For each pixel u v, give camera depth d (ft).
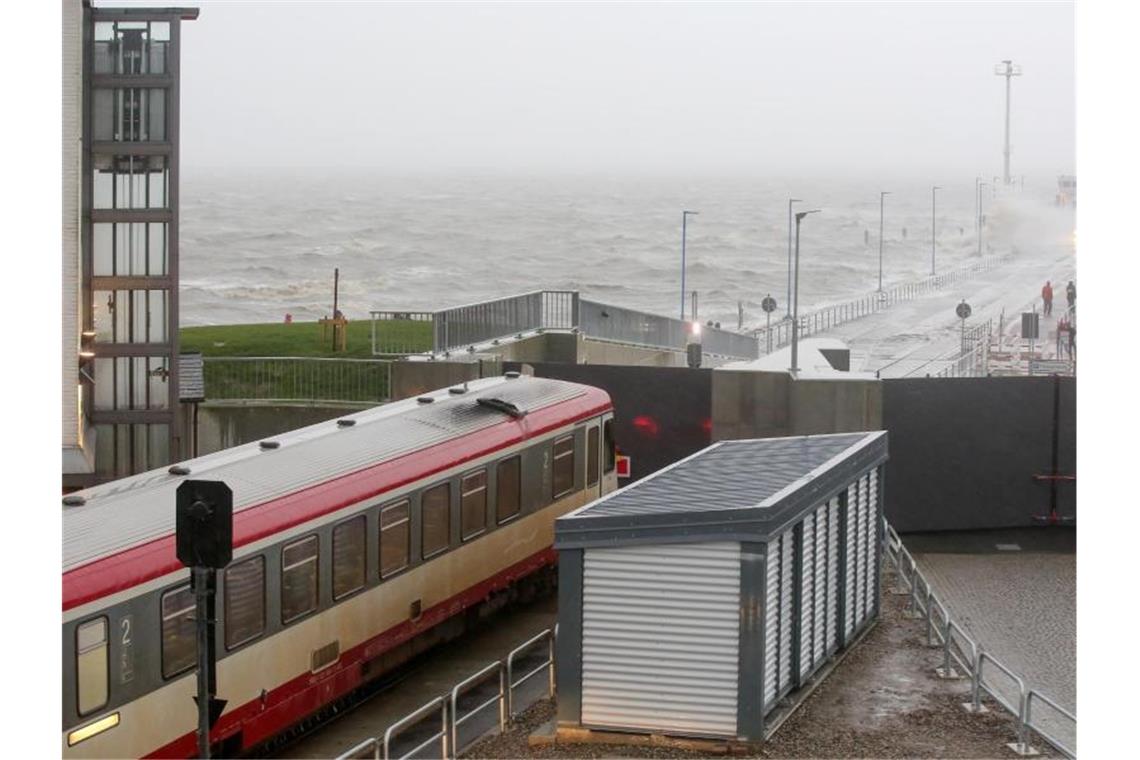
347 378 123.24
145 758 55.31
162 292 108.58
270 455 68.44
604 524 54.95
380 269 600.80
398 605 70.69
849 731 56.65
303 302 460.96
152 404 109.29
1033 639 75.56
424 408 79.97
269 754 63.26
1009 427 96.07
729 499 56.70
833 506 64.85
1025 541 96.43
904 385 95.30
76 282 101.86
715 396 97.25
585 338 130.52
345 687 67.10
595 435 90.22
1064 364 163.32
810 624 61.77
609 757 54.03
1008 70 651.66
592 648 55.57
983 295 323.37
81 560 53.57
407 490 70.95
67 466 101.24
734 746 54.19
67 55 101.50
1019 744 54.90
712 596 54.34
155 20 107.65
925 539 96.17
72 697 51.72
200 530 44.29
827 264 617.62
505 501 80.07
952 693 61.82
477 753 55.62
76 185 101.76
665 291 508.12
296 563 63.36
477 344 117.60
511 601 83.25
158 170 107.96
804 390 95.55
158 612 55.72
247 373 123.65
